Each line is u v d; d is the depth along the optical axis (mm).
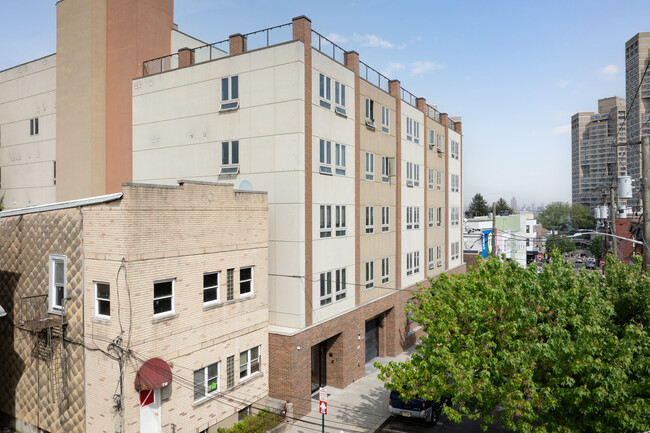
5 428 18750
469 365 13625
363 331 26516
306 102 21094
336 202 23922
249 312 19344
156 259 15336
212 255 17547
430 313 16109
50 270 16562
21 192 32344
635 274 15211
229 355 18297
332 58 23469
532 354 13148
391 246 30531
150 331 15070
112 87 27406
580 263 86188
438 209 39312
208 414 17266
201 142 23281
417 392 15797
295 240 20859
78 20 27656
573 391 12414
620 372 11961
